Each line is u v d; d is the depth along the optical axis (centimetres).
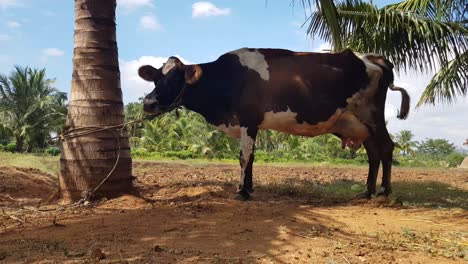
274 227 518
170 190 792
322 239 477
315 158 2875
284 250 431
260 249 433
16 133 3291
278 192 827
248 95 729
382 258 421
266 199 745
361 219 587
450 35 1038
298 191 837
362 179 1207
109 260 389
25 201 728
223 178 1111
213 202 657
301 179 1133
